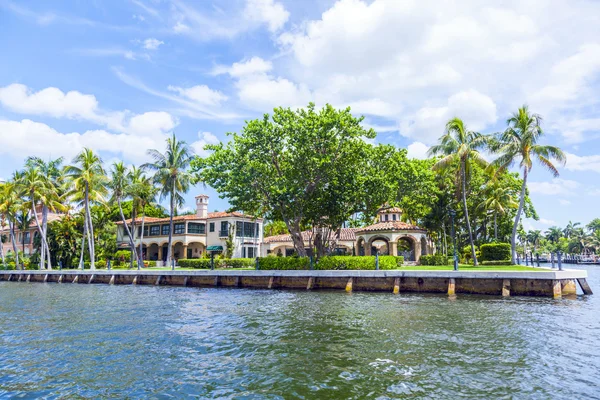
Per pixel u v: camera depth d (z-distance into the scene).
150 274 38.62
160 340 13.77
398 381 9.39
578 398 8.34
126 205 74.88
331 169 34.62
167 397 8.70
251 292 29.47
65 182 51.84
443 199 50.91
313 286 30.62
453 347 12.26
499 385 9.09
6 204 55.47
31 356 11.91
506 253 42.34
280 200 34.09
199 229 60.44
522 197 37.41
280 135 34.72
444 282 26.55
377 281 28.36
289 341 13.28
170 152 53.03
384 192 37.66
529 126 36.91
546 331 14.34
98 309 21.47
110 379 9.85
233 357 11.54
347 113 34.56
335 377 9.71
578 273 25.17
